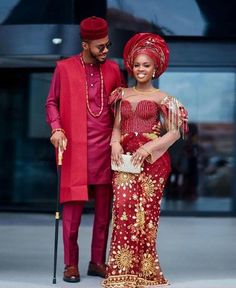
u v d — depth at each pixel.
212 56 9.59
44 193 10.28
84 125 5.46
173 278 5.77
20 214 10.06
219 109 9.74
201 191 9.85
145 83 5.32
